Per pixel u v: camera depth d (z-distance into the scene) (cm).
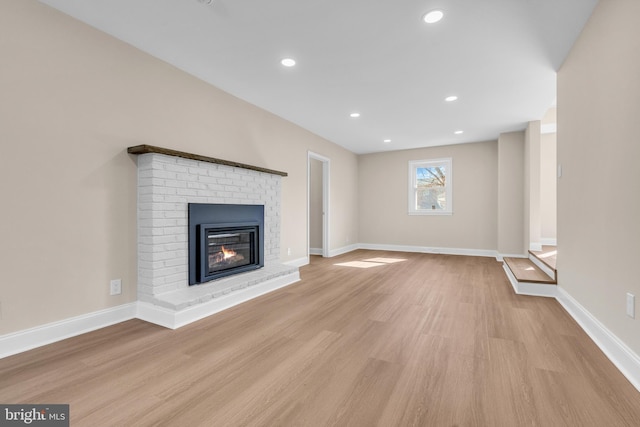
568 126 264
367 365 176
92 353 190
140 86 258
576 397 145
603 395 146
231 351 194
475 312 269
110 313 238
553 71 297
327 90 344
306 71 298
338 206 628
